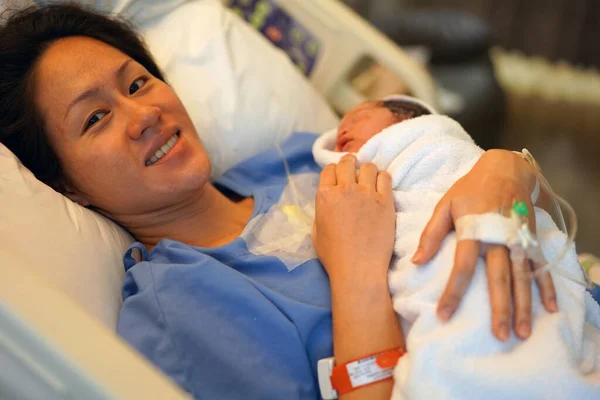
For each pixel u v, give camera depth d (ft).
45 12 3.98
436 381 2.62
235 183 4.36
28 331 2.18
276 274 3.47
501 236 2.73
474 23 10.04
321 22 5.72
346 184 3.33
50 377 2.24
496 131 9.63
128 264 3.64
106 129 3.56
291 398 3.00
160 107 3.76
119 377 2.12
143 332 3.16
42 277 2.38
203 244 3.93
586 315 3.26
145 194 3.62
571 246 3.01
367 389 2.83
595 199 9.12
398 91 5.78
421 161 3.43
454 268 2.74
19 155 3.76
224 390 3.01
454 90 9.18
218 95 4.80
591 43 11.35
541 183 3.20
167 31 4.97
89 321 2.25
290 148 4.54
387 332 2.93
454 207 2.92
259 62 5.06
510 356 2.64
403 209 3.36
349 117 4.11
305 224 3.82
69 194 3.84
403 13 10.59
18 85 3.65
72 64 3.59
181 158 3.67
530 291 2.72
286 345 3.14
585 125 11.41
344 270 3.07
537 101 12.04
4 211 3.15
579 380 2.59
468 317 2.71
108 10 4.83
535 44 11.57
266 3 5.73
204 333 3.11
